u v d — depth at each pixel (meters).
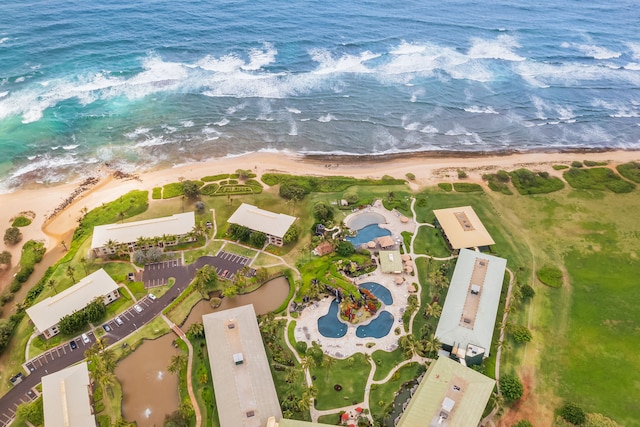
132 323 118.44
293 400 99.69
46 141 189.12
